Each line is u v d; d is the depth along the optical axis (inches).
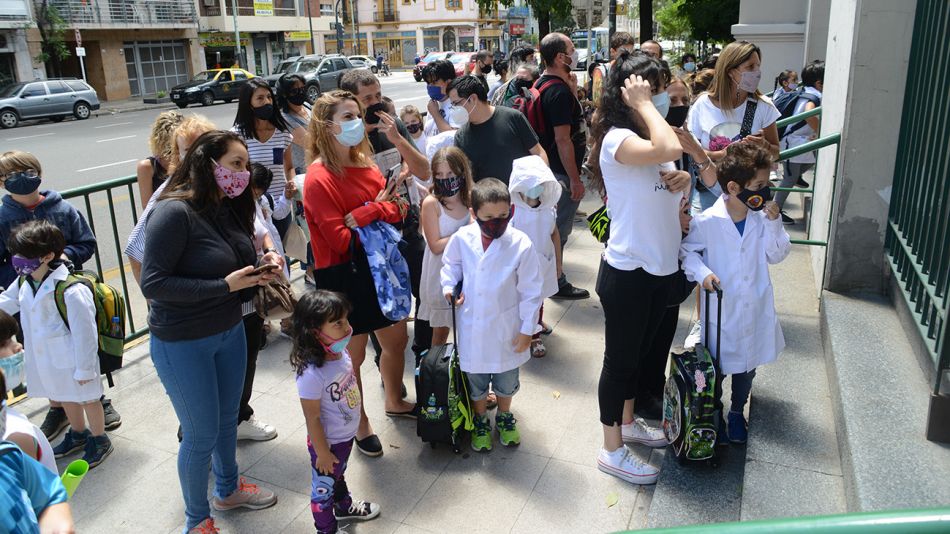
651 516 112.3
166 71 1439.5
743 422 130.7
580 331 190.2
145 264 100.6
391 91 1270.9
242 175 104.0
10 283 149.0
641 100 103.2
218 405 111.3
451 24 2613.2
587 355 176.6
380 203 131.0
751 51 152.3
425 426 134.5
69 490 70.0
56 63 1211.2
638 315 115.7
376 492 127.2
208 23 1620.3
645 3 600.1
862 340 131.9
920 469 96.0
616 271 113.9
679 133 122.2
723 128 158.2
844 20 162.9
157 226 100.3
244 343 116.1
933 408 100.4
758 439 120.7
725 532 43.1
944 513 40.7
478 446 137.9
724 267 125.5
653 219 109.3
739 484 119.6
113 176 498.3
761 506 105.0
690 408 119.1
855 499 94.2
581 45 1033.5
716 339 125.5
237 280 103.7
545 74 200.7
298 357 110.0
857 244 150.7
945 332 96.7
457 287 134.5
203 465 112.3
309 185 128.1
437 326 153.6
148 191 160.7
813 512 103.0
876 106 142.4
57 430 148.3
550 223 157.4
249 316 137.3
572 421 148.0
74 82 944.3
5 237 146.3
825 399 132.3
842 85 158.9
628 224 110.6
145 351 190.5
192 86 1077.8
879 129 143.4
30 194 147.4
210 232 104.6
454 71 238.4
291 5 1838.1
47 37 1129.4
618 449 128.5
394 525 118.2
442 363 133.6
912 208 128.8
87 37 1251.2
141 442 146.7
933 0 122.9
